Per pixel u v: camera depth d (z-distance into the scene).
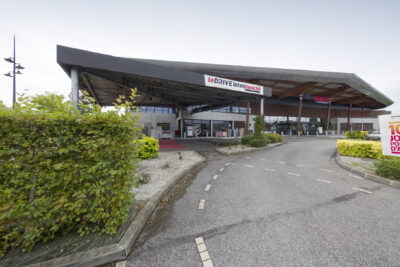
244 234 2.21
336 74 22.41
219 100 15.55
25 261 1.62
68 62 5.90
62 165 1.76
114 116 2.04
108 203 2.00
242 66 19.50
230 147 11.02
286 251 1.89
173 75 7.65
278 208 2.96
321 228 2.34
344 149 7.97
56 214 1.86
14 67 12.20
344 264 1.70
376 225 2.40
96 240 1.93
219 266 1.69
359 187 4.05
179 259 1.79
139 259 1.79
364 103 40.16
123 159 2.14
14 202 1.65
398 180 4.25
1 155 1.57
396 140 4.96
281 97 29.69
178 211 2.88
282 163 6.92
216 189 3.97
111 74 7.83
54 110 1.90
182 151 10.16
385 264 1.69
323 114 37.16
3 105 1.59
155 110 21.77
